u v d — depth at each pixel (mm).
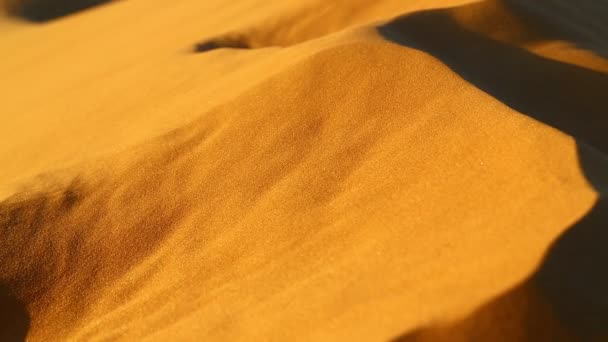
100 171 5168
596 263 3152
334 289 3529
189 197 4797
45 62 12812
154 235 4617
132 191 4930
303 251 4047
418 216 3914
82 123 7094
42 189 5035
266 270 4016
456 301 3047
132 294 4281
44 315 4316
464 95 4758
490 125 4363
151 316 4039
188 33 10477
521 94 5988
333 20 8828
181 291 4148
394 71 5152
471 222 3684
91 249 4598
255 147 5004
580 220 3340
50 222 4773
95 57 11375
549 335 2924
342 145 4754
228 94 5688
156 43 10586
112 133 6297
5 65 14039
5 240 4641
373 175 4414
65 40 14750
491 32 6906
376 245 3801
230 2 11766
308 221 4270
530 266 3096
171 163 5078
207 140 5195
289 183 4609
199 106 5730
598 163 3979
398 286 3354
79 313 4289
